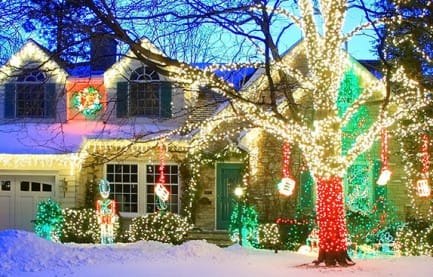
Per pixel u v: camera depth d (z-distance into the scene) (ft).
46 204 72.95
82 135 76.38
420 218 71.97
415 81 56.18
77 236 72.18
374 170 74.08
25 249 52.44
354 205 73.56
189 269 47.55
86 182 77.77
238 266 49.49
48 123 79.77
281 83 54.03
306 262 52.70
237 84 75.66
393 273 46.65
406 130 68.90
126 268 48.08
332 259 50.29
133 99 77.25
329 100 50.55
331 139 50.49
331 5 49.70
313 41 50.83
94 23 48.49
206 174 76.48
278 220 69.36
